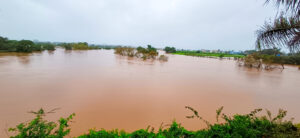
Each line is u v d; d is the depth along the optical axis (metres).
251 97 5.56
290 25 2.12
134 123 3.29
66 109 3.84
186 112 3.95
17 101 4.24
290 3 1.87
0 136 2.62
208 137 1.48
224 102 4.88
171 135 1.48
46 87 5.69
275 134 1.52
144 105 4.33
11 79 6.68
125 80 7.53
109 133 1.58
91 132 1.55
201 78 9.26
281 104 4.91
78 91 5.37
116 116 3.57
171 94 5.53
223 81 8.57
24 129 1.18
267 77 10.44
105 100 4.59
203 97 5.32
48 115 3.48
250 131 1.41
